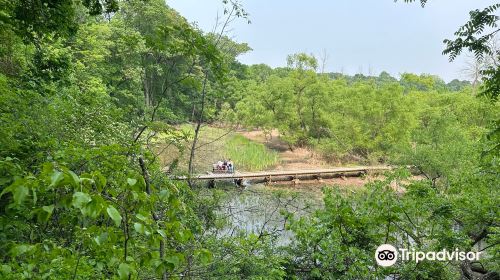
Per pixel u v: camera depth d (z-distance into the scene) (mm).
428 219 6105
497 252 6805
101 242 1597
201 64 5293
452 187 8195
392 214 5254
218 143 26984
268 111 33906
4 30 6609
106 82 20125
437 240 6008
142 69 10039
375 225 5645
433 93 35406
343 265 5559
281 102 33188
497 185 7305
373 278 5363
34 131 4105
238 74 44438
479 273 7430
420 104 31094
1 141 3455
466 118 24797
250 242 5832
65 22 6711
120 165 2488
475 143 10633
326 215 5527
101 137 5027
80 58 20422
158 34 4387
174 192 1956
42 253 1863
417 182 6992
